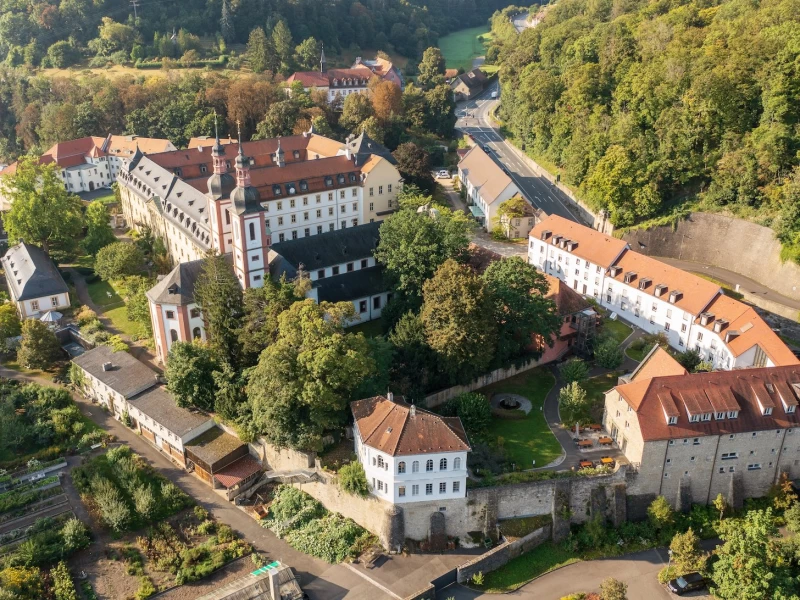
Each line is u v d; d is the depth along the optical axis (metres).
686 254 161.50
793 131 153.00
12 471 105.94
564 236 152.12
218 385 107.25
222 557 91.38
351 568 90.94
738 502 98.62
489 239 177.12
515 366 120.56
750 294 141.75
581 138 187.50
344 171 171.75
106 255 156.88
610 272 140.12
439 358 109.62
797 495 98.12
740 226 152.00
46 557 89.88
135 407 112.75
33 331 129.00
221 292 109.69
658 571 91.56
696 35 186.38
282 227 165.38
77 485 102.25
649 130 175.38
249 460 105.88
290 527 97.00
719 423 95.19
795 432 96.69
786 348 108.75
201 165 183.12
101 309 149.12
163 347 123.25
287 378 97.31
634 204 166.75
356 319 134.88
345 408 100.69
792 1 178.62
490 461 98.69
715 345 120.25
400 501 91.88
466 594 88.81
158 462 108.25
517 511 95.62
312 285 125.44
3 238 183.38
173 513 99.00
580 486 95.62
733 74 159.75
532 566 92.69
